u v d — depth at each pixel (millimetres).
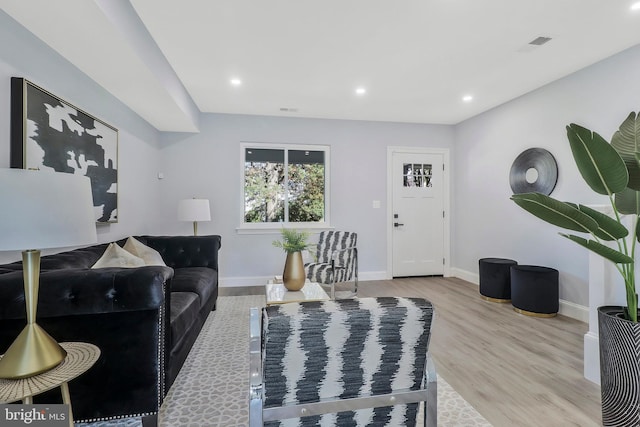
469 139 4754
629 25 2354
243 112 4477
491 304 3621
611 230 1544
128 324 1408
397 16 2250
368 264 4914
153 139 4129
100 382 1397
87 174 2477
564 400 1816
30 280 1110
